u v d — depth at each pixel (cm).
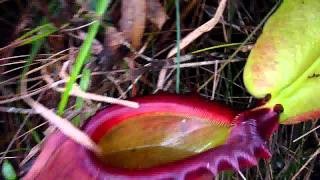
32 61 31
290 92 26
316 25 27
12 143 31
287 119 26
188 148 25
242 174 33
